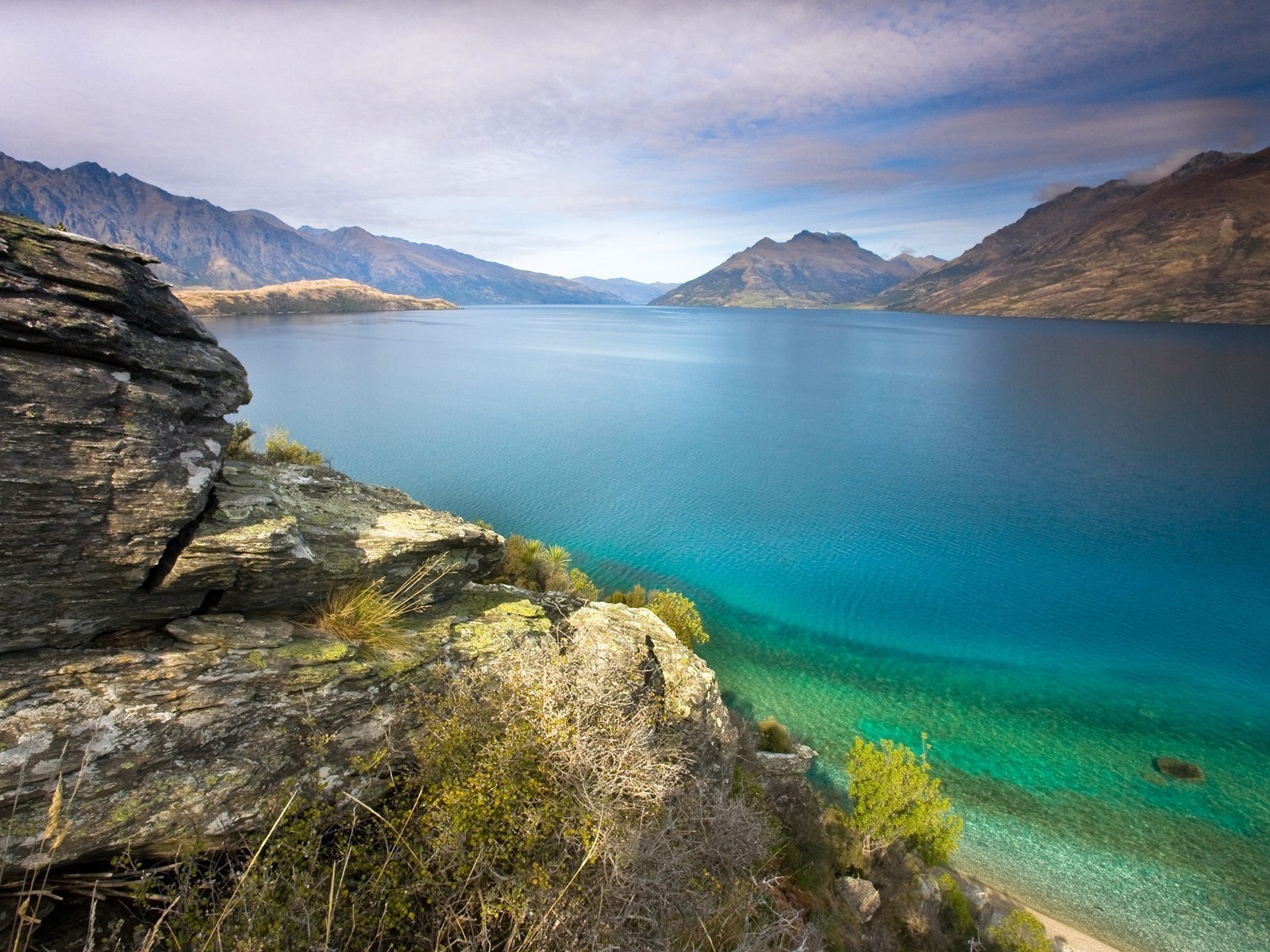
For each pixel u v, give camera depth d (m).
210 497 11.07
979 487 83.06
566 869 8.95
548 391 160.88
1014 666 43.16
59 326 9.03
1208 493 80.88
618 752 10.53
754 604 50.97
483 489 77.88
